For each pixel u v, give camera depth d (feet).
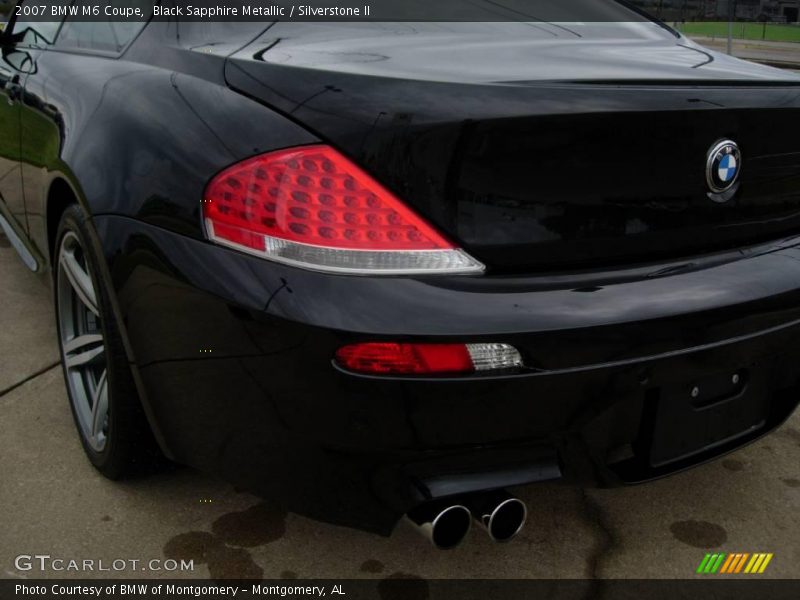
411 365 4.25
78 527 5.98
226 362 4.69
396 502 4.65
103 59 6.82
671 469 5.29
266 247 4.47
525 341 4.32
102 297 5.59
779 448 7.41
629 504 6.53
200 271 4.65
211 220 4.66
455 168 4.42
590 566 5.78
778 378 5.76
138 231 5.04
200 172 4.75
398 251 4.41
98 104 5.97
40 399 7.84
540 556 5.88
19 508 6.17
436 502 4.65
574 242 4.73
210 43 5.89
